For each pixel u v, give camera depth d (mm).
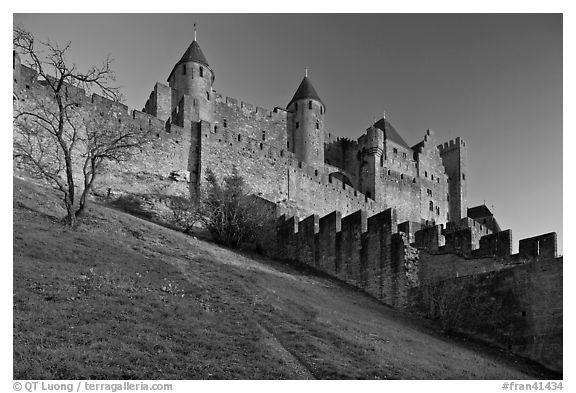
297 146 88438
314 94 90750
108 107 55188
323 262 44562
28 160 46125
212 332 22109
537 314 28109
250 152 65250
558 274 27734
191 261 32531
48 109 49781
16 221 31141
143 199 51750
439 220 104500
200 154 60469
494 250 36656
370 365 21203
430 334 30703
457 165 112625
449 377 21672
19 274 23562
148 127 57688
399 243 38500
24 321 19641
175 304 24219
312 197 70625
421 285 36250
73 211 34344
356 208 76500
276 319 24984
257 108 86188
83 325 20328
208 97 79188
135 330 20797
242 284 29672
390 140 98125
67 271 25250
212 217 47531
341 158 97375
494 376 23078
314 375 19750
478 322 30797
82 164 51000
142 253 31531
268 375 19047
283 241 49156
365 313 31953
